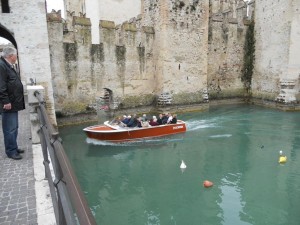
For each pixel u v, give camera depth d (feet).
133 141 51.88
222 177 38.50
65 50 58.75
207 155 46.60
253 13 89.51
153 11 71.67
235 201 32.17
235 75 91.25
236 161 44.01
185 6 71.51
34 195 15.52
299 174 39.11
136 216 29.40
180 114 74.02
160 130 54.08
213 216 29.01
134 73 70.64
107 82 66.28
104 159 44.88
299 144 51.08
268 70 84.17
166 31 69.36
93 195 33.99
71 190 6.42
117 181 37.60
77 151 47.50
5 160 20.66
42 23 45.91
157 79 73.36
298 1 73.92
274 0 80.07
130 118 53.11
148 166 42.39
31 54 46.14
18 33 45.01
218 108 83.20
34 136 24.23
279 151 47.93
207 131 59.16
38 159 20.65
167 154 47.14
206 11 75.87
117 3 86.63
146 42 71.31
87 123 62.44
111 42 65.31
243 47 91.04
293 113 75.41
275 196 33.14
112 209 30.89
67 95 60.23
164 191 34.81
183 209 30.68
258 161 43.86
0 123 32.09
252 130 59.62
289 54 76.02
